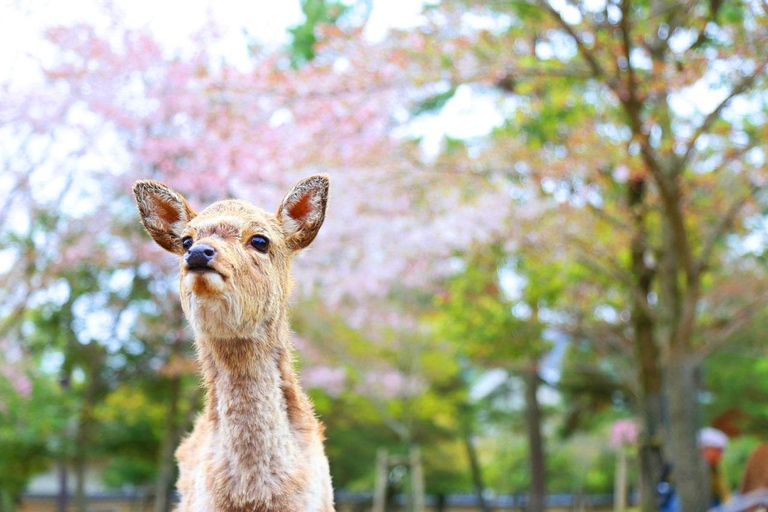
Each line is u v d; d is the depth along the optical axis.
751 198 13.11
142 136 14.34
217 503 4.34
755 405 26.84
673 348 12.09
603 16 11.93
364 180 13.82
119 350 17.95
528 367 20.73
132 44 13.80
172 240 4.99
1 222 13.84
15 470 19.16
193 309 4.29
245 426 4.36
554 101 13.75
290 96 12.71
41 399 17.64
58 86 13.66
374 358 21.55
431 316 21.97
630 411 26.47
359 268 15.99
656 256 15.48
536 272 16.62
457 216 14.92
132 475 27.73
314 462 4.55
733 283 19.67
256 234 4.48
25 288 15.23
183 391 18.94
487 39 12.17
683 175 13.50
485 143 15.91
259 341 4.43
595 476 30.89
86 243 14.71
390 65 12.25
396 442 26.23
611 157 12.49
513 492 31.78
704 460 12.00
